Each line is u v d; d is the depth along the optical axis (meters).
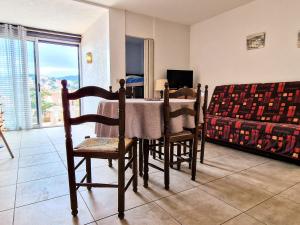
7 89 4.31
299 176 2.05
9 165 2.34
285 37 3.12
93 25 4.43
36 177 2.02
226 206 1.52
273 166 2.33
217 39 4.21
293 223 1.32
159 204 1.54
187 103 1.93
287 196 1.66
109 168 2.27
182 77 4.46
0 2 3.36
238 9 3.77
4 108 4.30
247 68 3.68
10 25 4.25
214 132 3.18
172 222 1.33
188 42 4.86
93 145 1.47
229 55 3.98
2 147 3.07
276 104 2.96
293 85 2.89
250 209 1.48
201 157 2.43
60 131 4.35
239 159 2.57
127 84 4.81
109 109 1.79
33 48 4.69
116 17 3.78
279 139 2.40
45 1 3.34
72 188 1.38
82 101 5.48
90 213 1.43
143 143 1.85
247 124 2.76
